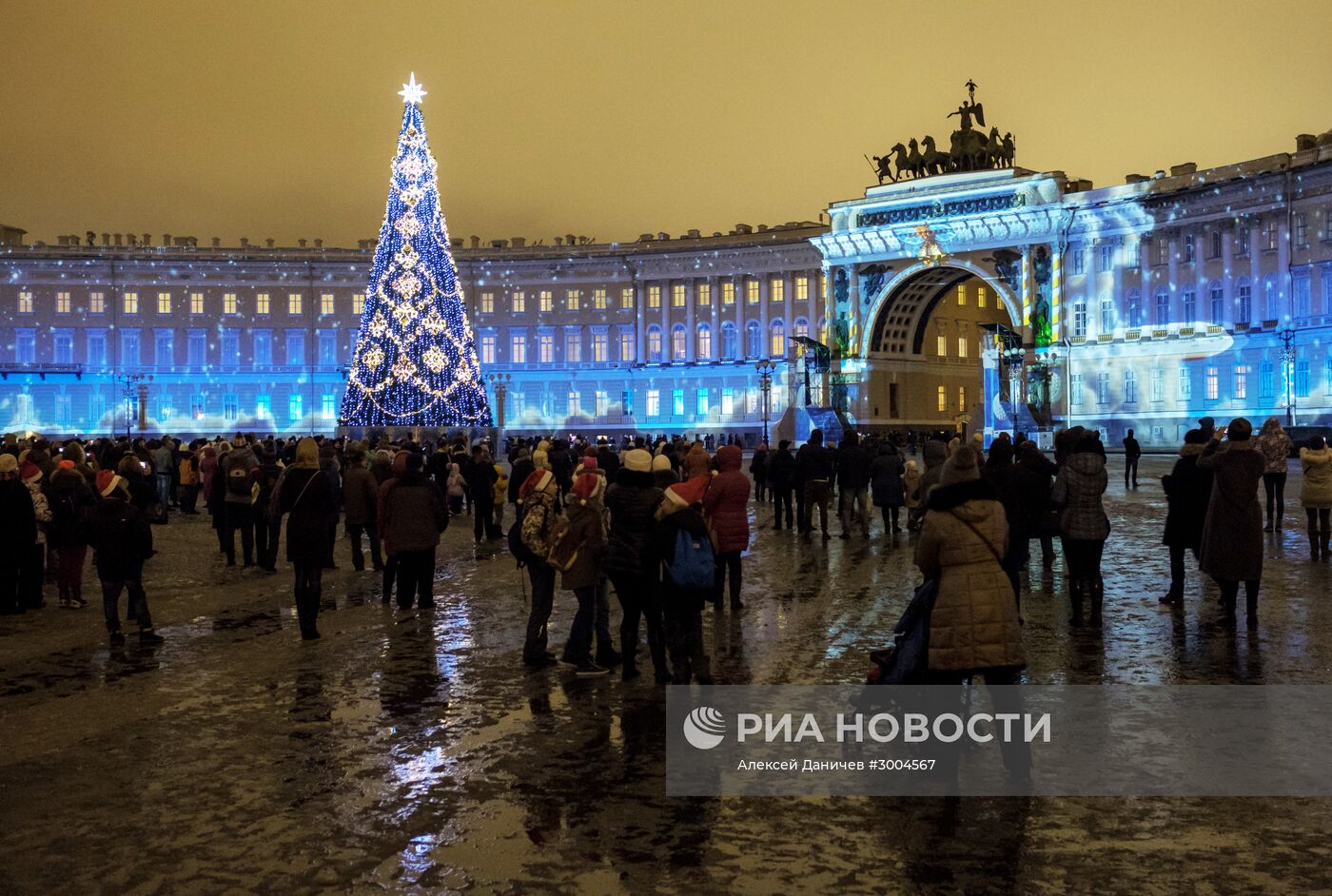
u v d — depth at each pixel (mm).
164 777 10102
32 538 19312
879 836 8648
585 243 121250
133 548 16188
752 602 19109
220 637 16578
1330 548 24516
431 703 12625
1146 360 84312
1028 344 89438
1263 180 76875
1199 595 18969
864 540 28500
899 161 96562
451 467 37406
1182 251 82562
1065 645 15070
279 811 9227
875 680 10234
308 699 12836
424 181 62781
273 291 111688
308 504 16328
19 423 110438
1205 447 17656
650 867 8086
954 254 92938
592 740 11172
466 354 65188
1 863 8242
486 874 7984
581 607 14180
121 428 110625
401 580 18766
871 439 44125
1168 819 8938
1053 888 7691
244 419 111750
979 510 9477
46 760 10641
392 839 8633
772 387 105562
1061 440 21312
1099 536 16328
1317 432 62844
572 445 54875
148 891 7738
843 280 98500
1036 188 88938
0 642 16484
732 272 107188
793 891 7672
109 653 15508
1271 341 76750
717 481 17875
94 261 109938
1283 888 7660
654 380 110875
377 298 63344
